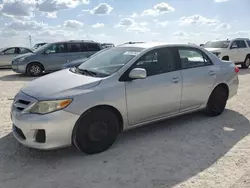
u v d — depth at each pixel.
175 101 4.72
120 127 4.20
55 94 3.62
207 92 5.26
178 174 3.34
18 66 12.71
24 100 3.74
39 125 3.48
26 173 3.39
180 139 4.44
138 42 5.17
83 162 3.67
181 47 4.96
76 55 13.34
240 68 16.27
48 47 12.98
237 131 4.80
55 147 3.57
